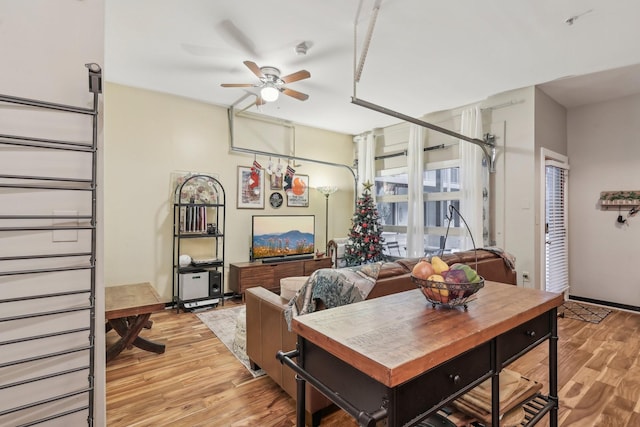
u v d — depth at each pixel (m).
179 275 4.20
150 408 2.12
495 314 1.27
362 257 5.39
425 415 0.95
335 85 3.95
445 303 1.34
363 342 1.00
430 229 5.16
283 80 3.29
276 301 2.33
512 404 1.41
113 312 2.62
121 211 4.08
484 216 4.37
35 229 1.23
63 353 1.24
